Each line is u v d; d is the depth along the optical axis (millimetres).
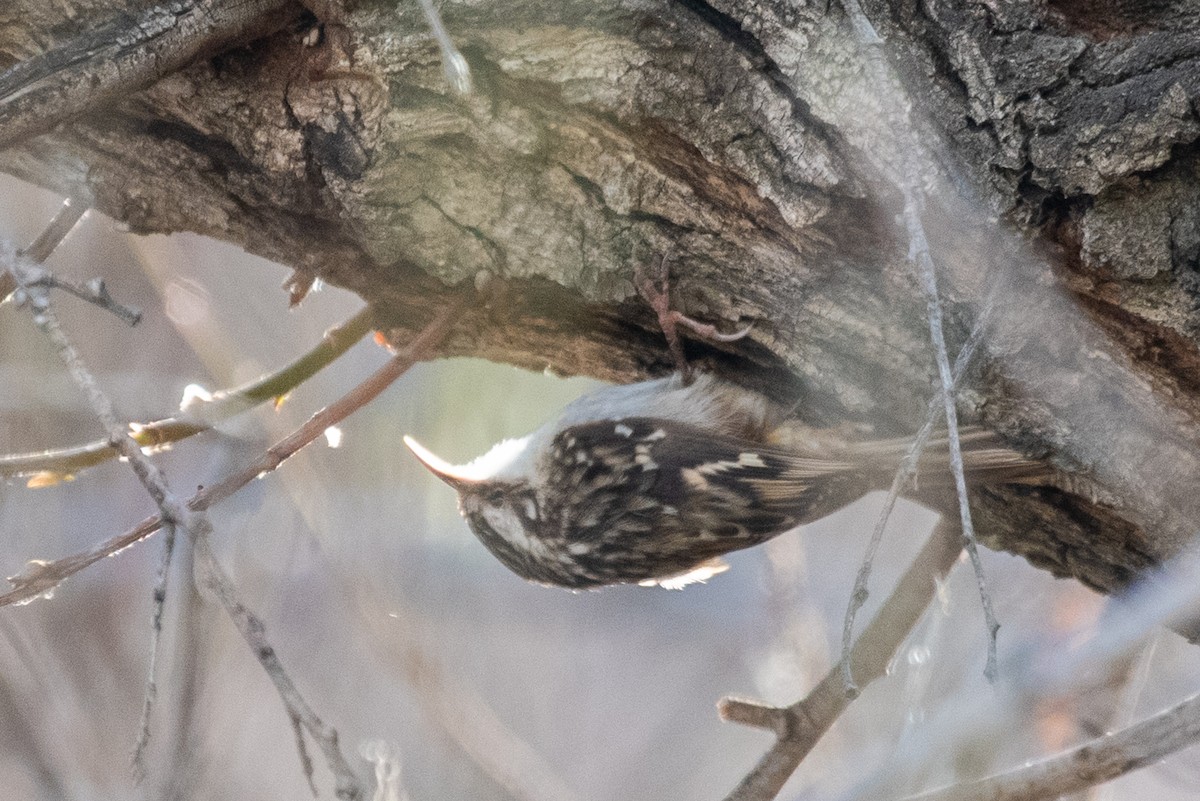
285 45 3391
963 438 3398
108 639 3535
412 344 3412
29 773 3500
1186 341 3381
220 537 3512
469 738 3539
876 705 3512
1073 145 3375
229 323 3564
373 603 3529
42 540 3549
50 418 3561
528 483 3457
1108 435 3395
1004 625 3498
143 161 3404
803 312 3404
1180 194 3375
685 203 3398
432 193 3400
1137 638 3395
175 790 3361
